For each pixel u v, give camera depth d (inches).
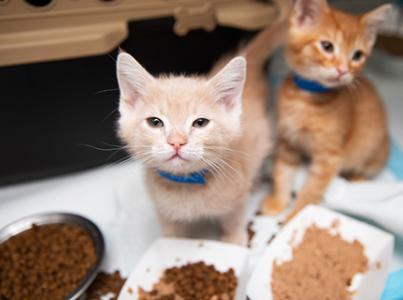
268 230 13.5
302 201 13.8
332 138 13.4
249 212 14.2
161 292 11.1
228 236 12.9
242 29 15.9
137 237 13.4
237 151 11.1
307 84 13.0
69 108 14.5
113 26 13.6
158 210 12.1
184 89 10.0
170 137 9.5
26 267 11.6
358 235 11.9
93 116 14.9
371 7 22.0
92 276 10.8
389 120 17.8
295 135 14.0
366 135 14.4
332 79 12.4
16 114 14.0
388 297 11.1
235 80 10.2
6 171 15.1
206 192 10.9
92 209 14.4
